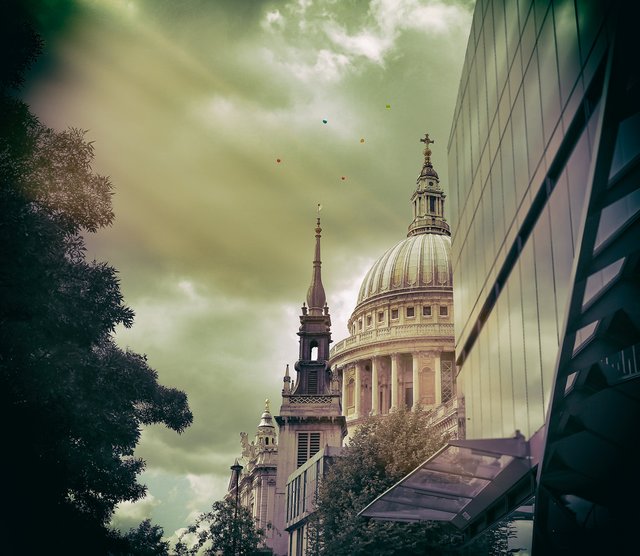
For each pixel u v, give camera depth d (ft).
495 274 105.50
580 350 72.33
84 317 102.53
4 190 94.94
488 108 111.04
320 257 362.12
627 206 61.67
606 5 61.16
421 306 483.51
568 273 72.54
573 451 81.71
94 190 105.91
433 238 517.14
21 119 97.40
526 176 88.79
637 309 68.18
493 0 107.45
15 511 90.07
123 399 119.03
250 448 529.04
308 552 195.00
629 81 56.03
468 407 126.62
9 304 91.50
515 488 102.17
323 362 339.36
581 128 68.69
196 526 258.78
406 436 188.96
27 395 92.43
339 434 321.32
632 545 83.15
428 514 118.42
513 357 94.73
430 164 564.71
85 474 114.11
